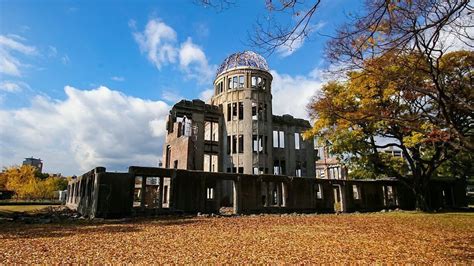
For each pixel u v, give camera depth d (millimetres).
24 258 8297
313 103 23047
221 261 8070
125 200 20953
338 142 27812
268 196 27375
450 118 10797
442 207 36438
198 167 37688
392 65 9430
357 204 31969
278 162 42438
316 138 29797
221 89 43125
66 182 66188
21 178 61844
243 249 9664
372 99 17047
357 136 27281
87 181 23438
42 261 7957
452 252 9547
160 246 10078
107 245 10195
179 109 38812
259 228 15367
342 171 50188
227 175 25203
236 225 16625
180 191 23250
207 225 16484
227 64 43125
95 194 20250
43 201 49125
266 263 7910
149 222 17969
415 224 18125
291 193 28188
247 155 38656
